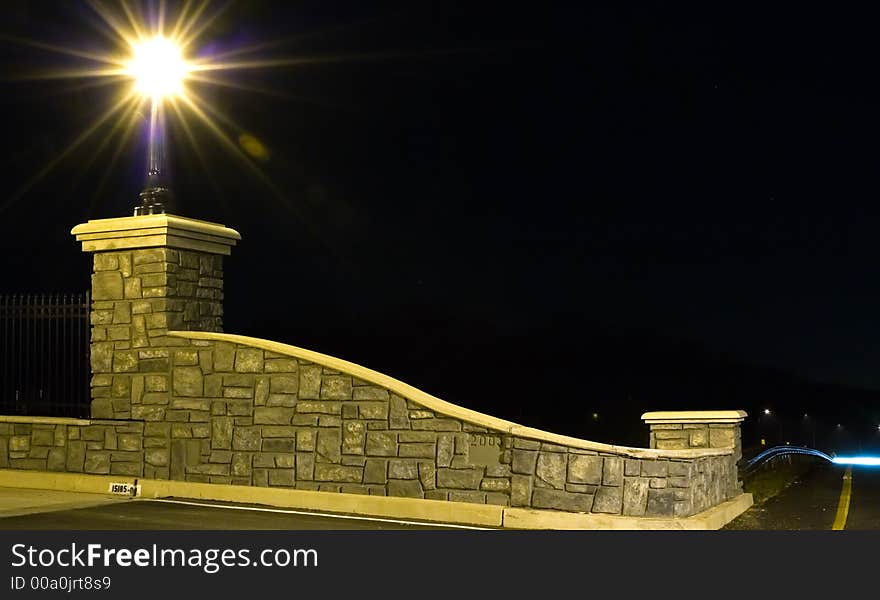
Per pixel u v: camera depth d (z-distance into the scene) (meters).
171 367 14.52
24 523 11.68
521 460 12.67
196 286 15.20
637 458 12.80
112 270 15.05
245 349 14.11
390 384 13.28
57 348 15.31
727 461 16.19
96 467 14.80
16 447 15.45
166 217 14.50
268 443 13.86
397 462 13.17
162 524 11.80
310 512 13.22
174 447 14.39
